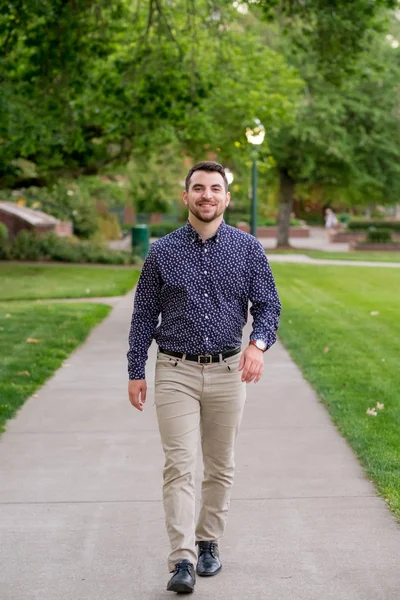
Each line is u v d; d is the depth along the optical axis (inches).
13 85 677.9
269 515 208.8
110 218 1968.5
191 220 168.4
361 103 1566.2
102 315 602.5
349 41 620.4
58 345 459.5
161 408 170.1
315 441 276.1
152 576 174.7
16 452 263.4
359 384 363.6
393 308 671.8
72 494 224.5
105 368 406.6
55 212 1689.2
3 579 173.2
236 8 756.6
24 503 217.8
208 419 174.6
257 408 323.3
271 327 169.6
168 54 706.2
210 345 168.9
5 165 1029.2
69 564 180.5
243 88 978.1
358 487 229.5
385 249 1633.9
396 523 202.7
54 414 313.3
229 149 1120.2
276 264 1219.2
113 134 920.9
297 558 182.9
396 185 1637.6
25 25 598.2
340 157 1518.2
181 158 1469.0
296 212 2883.9
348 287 864.9
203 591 167.5
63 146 922.7
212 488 177.8
